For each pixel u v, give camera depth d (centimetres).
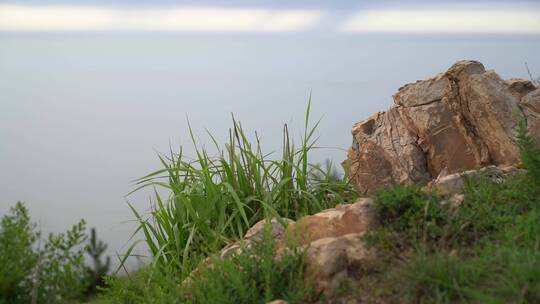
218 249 667
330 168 775
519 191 533
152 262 660
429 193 514
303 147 755
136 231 695
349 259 458
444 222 483
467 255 446
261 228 593
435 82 762
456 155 729
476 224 480
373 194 548
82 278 488
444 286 404
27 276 480
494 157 702
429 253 447
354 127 837
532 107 686
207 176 708
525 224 464
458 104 730
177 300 510
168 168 739
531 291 373
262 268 475
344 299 433
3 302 470
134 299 582
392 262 448
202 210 707
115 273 629
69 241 486
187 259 667
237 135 727
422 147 754
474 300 390
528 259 402
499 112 690
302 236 512
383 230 479
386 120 804
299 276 457
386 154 771
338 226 510
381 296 423
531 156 533
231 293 470
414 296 407
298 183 736
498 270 412
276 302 424
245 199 702
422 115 752
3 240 480
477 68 730
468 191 549
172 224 716
